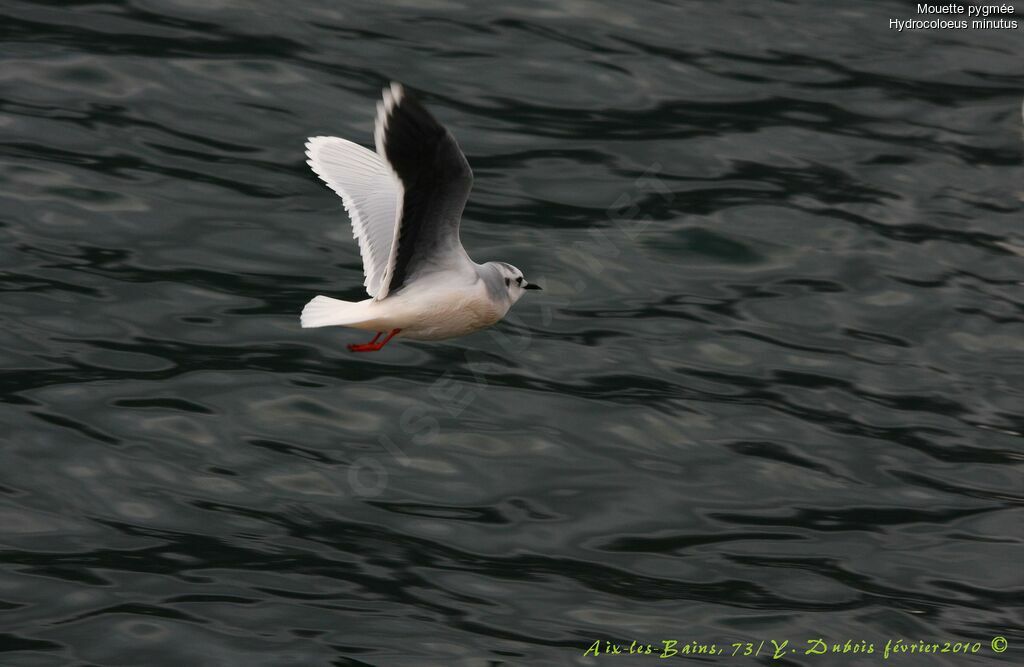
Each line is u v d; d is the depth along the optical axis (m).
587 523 13.44
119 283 15.63
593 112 19.27
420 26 20.69
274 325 15.37
